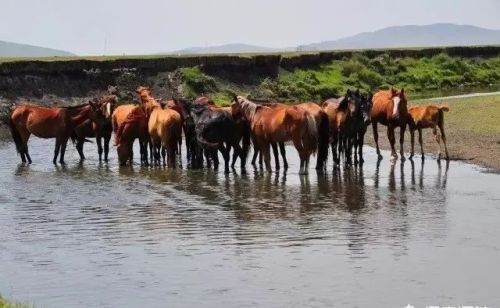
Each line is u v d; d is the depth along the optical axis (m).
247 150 28.83
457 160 31.19
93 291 13.98
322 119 28.33
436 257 16.02
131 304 13.26
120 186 25.58
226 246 17.09
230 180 26.75
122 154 30.83
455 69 83.50
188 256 16.28
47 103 54.22
